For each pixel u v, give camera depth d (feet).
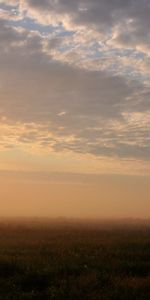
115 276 57.47
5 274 58.49
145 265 66.69
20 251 82.99
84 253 80.33
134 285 50.57
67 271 60.44
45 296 47.01
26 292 48.62
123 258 74.74
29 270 59.06
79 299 44.78
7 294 46.93
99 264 66.69
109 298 45.34
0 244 99.09
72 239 116.67
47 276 56.44
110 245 96.53
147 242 105.19
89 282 52.19
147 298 45.60
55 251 83.41
